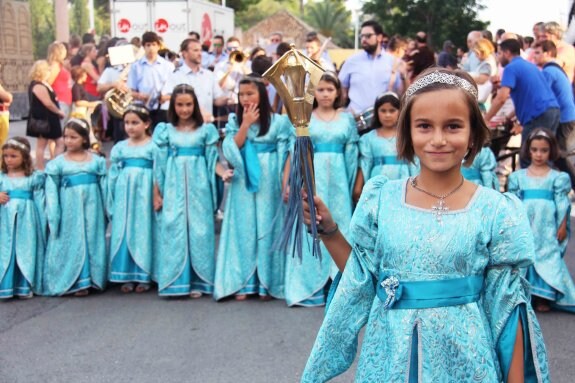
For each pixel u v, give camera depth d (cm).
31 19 1902
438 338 226
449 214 229
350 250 259
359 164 594
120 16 1853
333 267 571
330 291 264
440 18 3609
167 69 1034
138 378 432
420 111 223
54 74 1168
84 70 1239
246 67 1145
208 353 471
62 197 612
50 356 470
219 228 816
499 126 916
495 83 972
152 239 619
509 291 229
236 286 589
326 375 254
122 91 1111
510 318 229
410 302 229
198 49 945
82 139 615
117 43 1382
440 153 222
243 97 576
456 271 227
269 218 583
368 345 240
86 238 611
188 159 593
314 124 580
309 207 242
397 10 3703
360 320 249
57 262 610
